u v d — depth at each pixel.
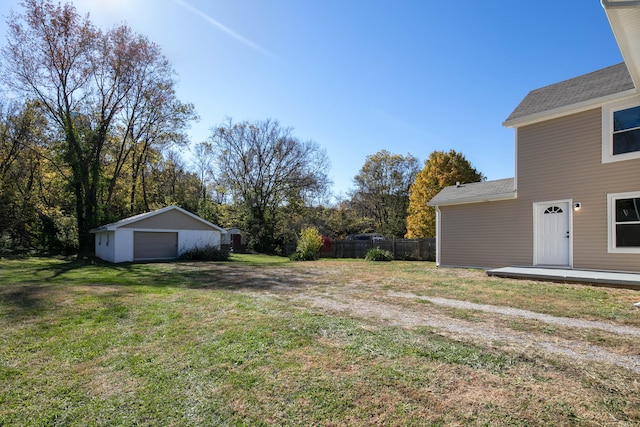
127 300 6.12
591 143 8.81
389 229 30.55
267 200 29.05
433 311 5.05
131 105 21.64
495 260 10.71
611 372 2.84
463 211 11.65
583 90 9.52
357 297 6.25
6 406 2.48
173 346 3.66
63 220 21.64
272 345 3.56
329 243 22.33
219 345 3.62
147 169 27.38
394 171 36.00
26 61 17.98
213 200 34.41
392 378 2.75
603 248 8.54
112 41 19.52
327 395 2.52
